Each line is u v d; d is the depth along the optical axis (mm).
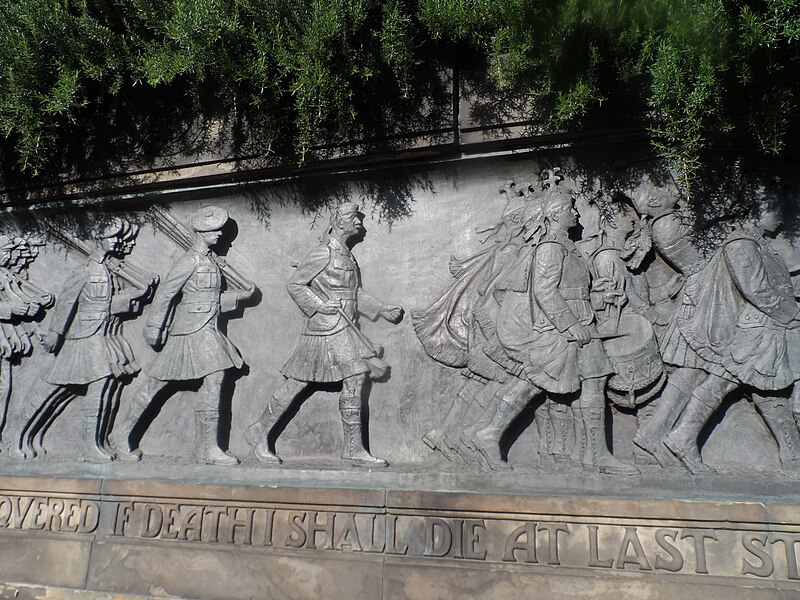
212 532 3088
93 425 3465
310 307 3342
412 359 3273
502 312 3135
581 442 2932
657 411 2914
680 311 2959
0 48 3260
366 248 3461
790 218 2922
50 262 3902
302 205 3594
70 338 3635
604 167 3203
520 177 3336
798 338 2793
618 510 2688
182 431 3473
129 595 3102
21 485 3404
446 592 2789
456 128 3213
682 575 2574
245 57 3145
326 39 3012
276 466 3211
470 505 2846
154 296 3664
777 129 2717
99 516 3256
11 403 3725
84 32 3254
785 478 2699
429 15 3010
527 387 2996
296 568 2957
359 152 3316
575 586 2664
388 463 3141
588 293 3070
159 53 3209
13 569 3289
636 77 2941
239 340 3525
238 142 3461
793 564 2486
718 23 2555
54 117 3512
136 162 3617
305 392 3357
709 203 3014
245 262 3607
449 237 3359
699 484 2730
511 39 2879
